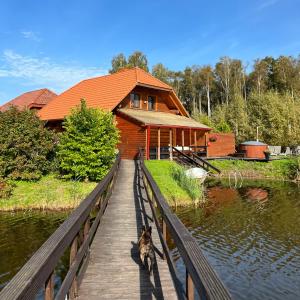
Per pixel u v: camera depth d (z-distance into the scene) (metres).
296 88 71.00
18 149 19.25
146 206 11.84
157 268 6.27
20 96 43.56
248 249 11.51
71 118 20.08
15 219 14.48
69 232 3.90
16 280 2.33
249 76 83.75
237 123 47.28
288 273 9.66
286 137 40.84
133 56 71.75
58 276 8.79
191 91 86.44
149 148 25.11
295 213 16.31
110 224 9.60
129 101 28.38
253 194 21.30
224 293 2.18
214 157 31.45
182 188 19.30
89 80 33.91
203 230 13.59
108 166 20.06
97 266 6.42
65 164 19.50
